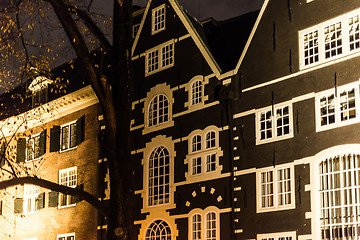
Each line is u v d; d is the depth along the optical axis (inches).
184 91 869.8
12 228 1212.5
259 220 717.3
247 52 784.3
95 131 1045.2
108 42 486.0
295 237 670.5
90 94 1058.1
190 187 824.3
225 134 789.2
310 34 714.8
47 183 466.9
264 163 727.7
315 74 692.1
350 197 635.5
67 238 1057.5
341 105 664.4
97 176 1018.7
